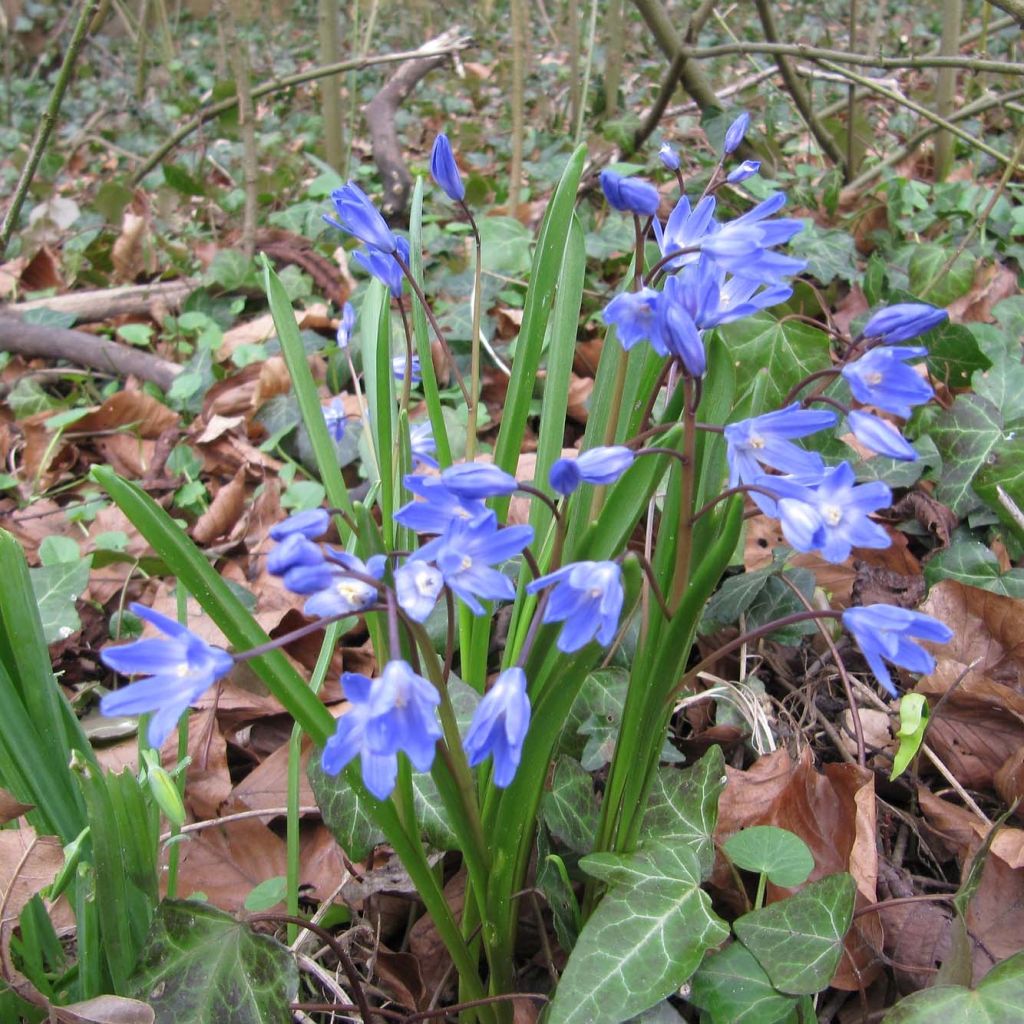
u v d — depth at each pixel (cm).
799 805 33
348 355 35
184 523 55
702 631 41
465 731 29
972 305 60
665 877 26
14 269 88
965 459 46
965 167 92
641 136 80
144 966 24
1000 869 31
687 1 174
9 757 25
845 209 80
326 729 24
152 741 18
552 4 211
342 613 19
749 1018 25
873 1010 29
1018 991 24
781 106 95
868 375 21
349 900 31
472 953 28
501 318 65
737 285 23
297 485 53
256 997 24
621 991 24
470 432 30
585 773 31
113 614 48
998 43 143
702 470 25
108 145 122
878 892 32
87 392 68
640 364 27
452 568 19
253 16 189
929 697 38
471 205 88
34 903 26
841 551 20
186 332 73
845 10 185
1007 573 41
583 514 26
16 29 196
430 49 75
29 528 56
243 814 34
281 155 112
